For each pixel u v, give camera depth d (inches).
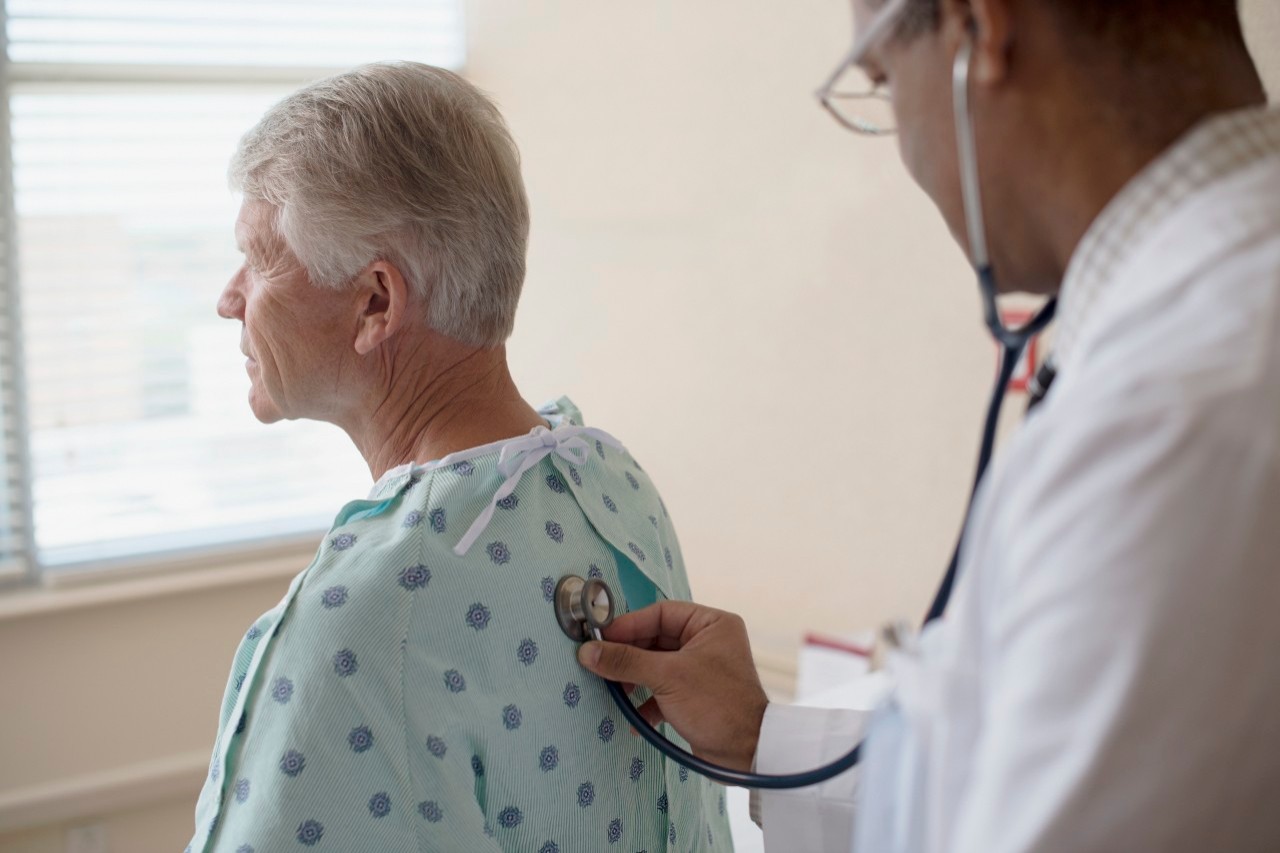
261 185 35.0
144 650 100.7
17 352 98.7
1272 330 18.4
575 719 33.9
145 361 104.6
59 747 97.8
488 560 32.4
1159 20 21.5
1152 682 17.4
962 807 20.4
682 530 102.6
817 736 35.1
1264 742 17.7
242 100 106.7
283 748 29.4
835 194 86.9
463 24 112.8
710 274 96.1
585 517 35.9
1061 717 17.8
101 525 103.3
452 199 34.0
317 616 30.2
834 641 84.1
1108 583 17.8
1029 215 23.2
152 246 103.9
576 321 106.7
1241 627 17.4
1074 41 21.6
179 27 103.5
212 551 104.3
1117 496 18.1
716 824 41.4
